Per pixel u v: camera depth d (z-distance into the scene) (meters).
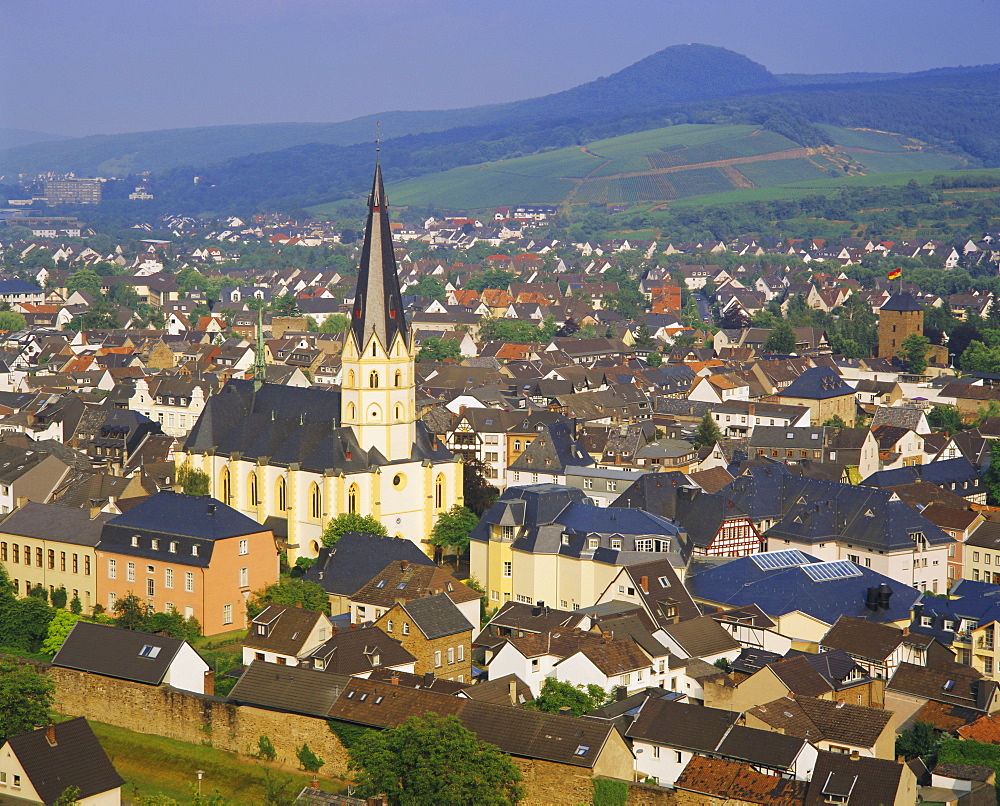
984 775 145.25
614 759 145.75
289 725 158.25
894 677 171.25
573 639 175.62
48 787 139.75
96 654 174.50
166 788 156.50
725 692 165.88
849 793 133.62
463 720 150.12
